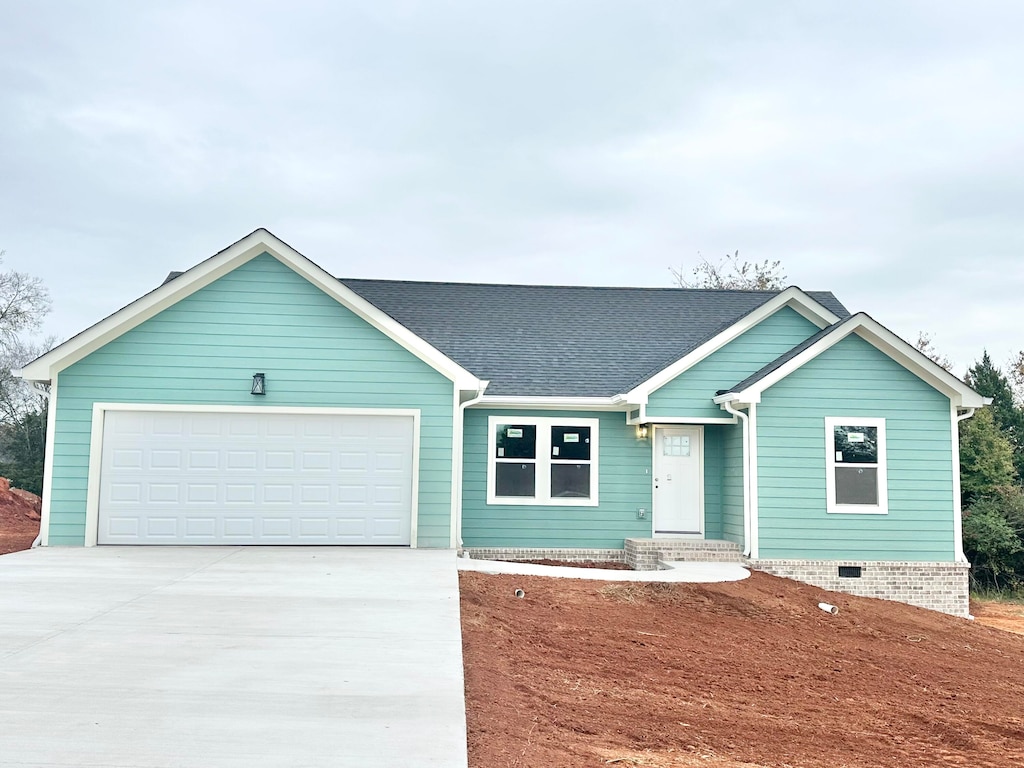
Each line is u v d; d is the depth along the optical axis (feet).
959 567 52.95
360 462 51.29
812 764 21.33
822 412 53.52
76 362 49.98
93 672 22.08
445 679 22.03
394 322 51.03
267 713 19.01
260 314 51.06
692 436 59.77
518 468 58.85
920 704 30.14
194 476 50.29
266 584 36.45
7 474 120.98
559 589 41.81
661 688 27.96
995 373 119.75
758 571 51.47
